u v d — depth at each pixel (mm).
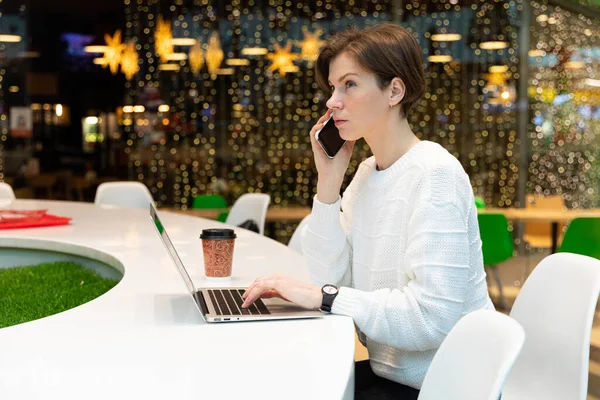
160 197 9078
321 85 1975
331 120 1912
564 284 1911
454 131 9203
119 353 1420
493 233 5754
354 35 1818
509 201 9219
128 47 8852
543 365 1919
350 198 2059
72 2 8680
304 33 9062
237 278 2168
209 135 9125
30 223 3207
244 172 9219
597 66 9320
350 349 1452
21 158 8641
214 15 8969
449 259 1674
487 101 9164
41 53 8625
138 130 8969
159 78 8977
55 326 1617
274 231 8859
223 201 6934
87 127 8828
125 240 2852
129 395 1191
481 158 9211
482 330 1312
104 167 8914
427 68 9148
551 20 9172
